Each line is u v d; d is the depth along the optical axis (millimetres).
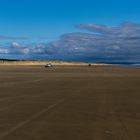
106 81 43406
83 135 12156
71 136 12008
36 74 66188
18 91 29844
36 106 19984
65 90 30703
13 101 22469
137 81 43344
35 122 14734
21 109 18719
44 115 16672
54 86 35375
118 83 39688
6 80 45875
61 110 18375
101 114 17016
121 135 12094
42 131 12820
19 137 11820
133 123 14500
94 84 38156
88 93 27906
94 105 20422
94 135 12148
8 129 13172
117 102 21906
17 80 45875
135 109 18766
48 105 20422
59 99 23641
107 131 12820
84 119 15531
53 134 12312
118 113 17359
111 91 29609
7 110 18344
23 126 13781
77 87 34000
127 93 27859
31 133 12461
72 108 19141
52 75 61531
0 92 28906
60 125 14039
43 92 28875
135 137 11766
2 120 15219
